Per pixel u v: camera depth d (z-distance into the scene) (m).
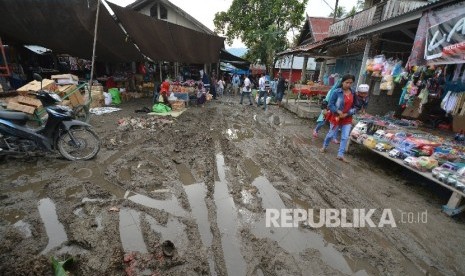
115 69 15.90
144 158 5.18
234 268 2.50
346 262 2.72
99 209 3.29
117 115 9.02
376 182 4.84
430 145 4.79
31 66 12.61
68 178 4.06
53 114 4.36
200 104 13.48
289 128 9.15
